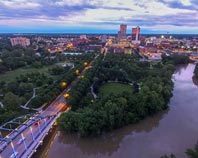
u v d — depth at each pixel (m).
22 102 177.38
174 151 124.62
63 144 134.12
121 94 171.62
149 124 157.38
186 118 165.12
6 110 156.12
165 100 187.12
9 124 135.00
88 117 138.00
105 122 139.62
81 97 187.75
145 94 171.75
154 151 125.69
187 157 117.88
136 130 150.38
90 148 132.00
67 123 136.38
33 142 121.94
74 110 167.00
